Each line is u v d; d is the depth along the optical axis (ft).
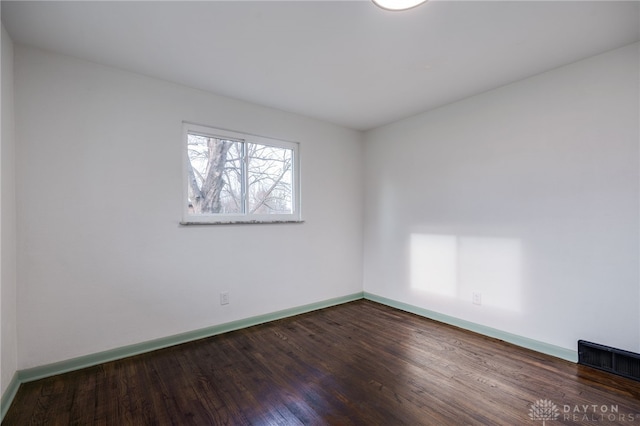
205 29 6.07
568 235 7.54
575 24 5.90
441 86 8.75
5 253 5.76
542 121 7.95
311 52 6.94
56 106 6.89
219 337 9.04
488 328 9.07
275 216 10.73
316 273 11.81
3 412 5.46
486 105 9.11
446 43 6.56
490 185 9.02
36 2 5.20
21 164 6.49
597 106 7.07
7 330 5.84
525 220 8.28
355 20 5.78
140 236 7.95
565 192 7.57
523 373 6.89
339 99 9.74
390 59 7.24
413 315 11.12
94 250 7.32
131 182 7.82
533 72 7.91
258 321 10.17
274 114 10.57
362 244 13.44
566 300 7.56
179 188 8.59
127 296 7.76
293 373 6.95
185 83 8.55
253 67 7.64
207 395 6.12
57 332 6.86
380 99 9.75
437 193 10.48
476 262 9.37
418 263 11.14
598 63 7.06
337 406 5.76
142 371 7.02
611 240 6.91
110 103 7.55
